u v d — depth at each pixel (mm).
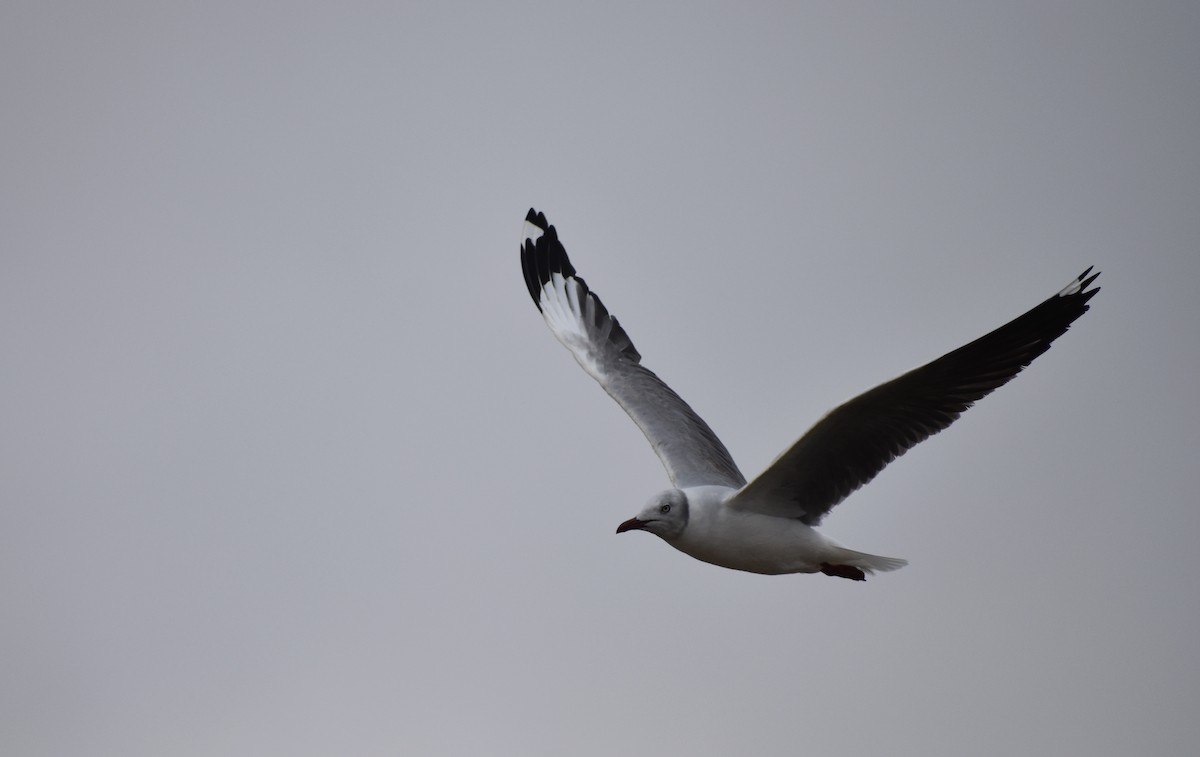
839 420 12320
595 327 17484
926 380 12250
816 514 13328
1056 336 12492
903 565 13148
